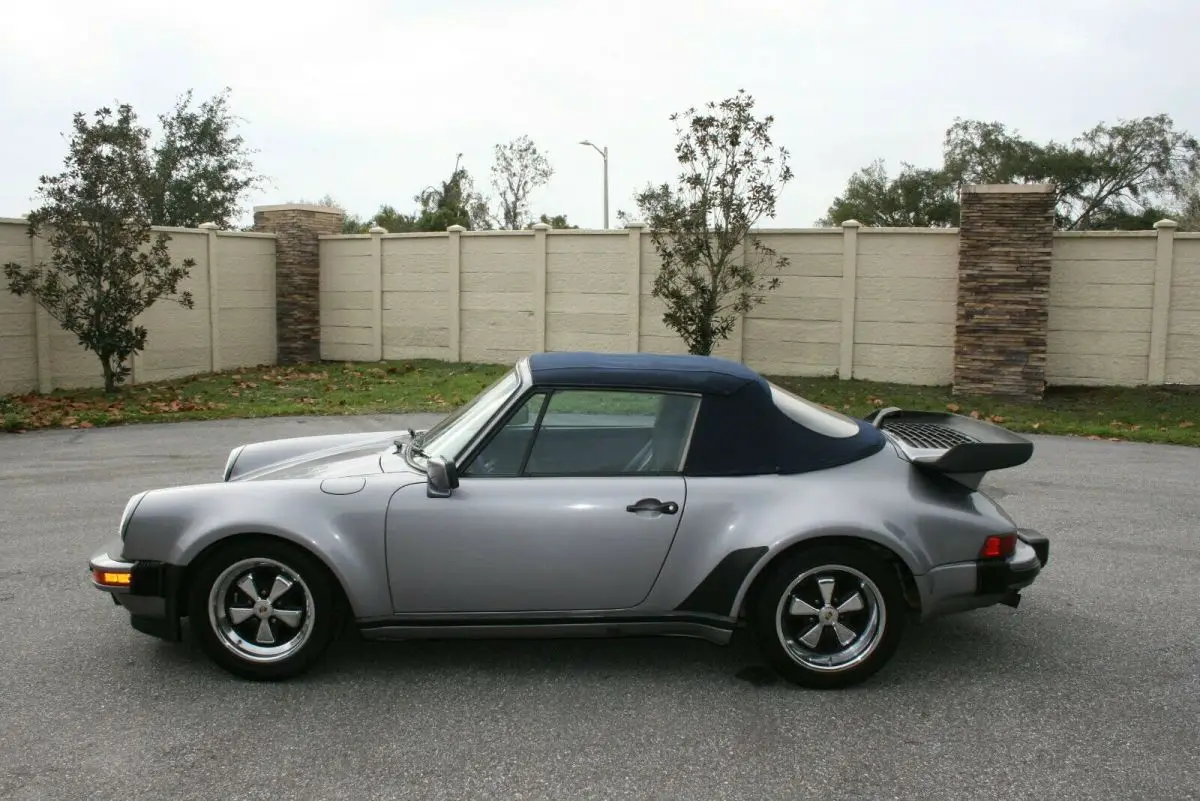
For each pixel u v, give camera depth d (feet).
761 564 13.93
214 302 61.93
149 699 13.88
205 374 60.85
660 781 11.65
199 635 14.28
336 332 68.33
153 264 51.60
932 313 52.54
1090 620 17.52
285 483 14.49
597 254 59.21
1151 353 49.62
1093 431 39.63
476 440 14.49
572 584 14.17
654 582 14.24
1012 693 14.32
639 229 57.77
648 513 14.12
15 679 14.55
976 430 16.37
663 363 15.26
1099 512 26.02
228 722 13.16
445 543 14.02
